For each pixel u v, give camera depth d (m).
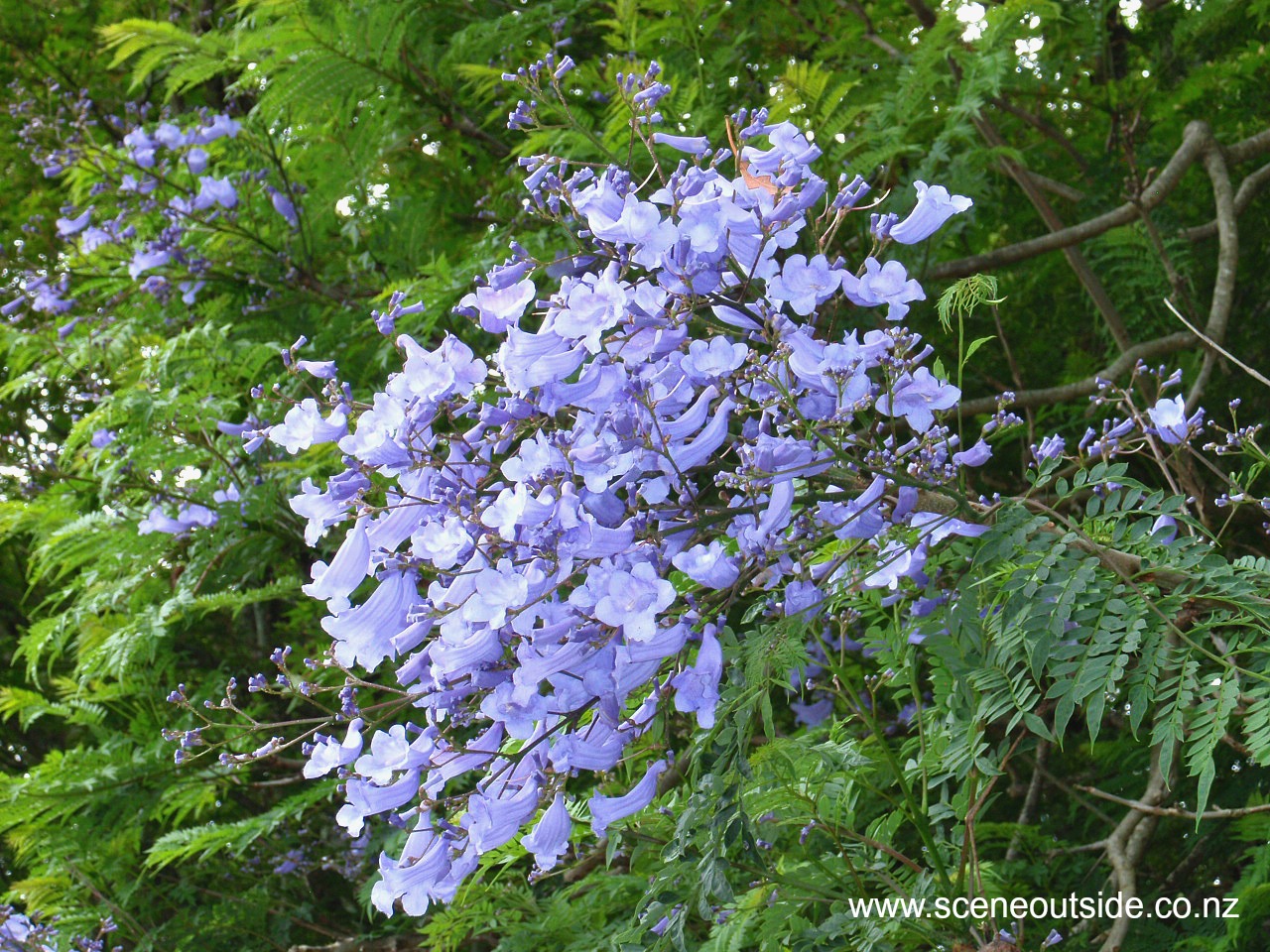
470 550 1.90
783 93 4.38
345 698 2.09
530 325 3.96
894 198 4.30
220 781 5.14
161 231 5.22
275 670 6.53
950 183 4.46
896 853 2.56
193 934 5.29
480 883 3.44
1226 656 1.81
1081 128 6.49
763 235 1.97
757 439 2.04
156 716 5.35
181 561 5.02
